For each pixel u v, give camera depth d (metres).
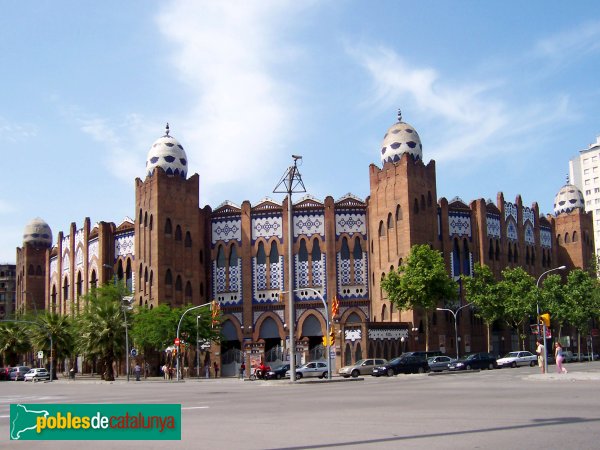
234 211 86.44
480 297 76.50
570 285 85.31
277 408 27.11
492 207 90.50
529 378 44.09
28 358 110.12
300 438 17.34
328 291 83.25
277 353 82.44
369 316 83.12
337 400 30.84
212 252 86.69
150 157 84.69
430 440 16.14
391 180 81.25
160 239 81.62
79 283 96.81
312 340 84.25
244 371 76.50
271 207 85.44
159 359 82.19
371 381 52.97
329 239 84.06
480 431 17.41
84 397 39.72
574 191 104.81
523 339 80.81
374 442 16.17
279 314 83.50
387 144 82.31
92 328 73.94
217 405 29.80
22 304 114.12
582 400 25.80
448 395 31.09
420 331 78.00
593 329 93.06
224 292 85.50
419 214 80.25
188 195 84.75
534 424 18.44
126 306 74.12
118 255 89.38
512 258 92.44
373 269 83.06
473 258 87.19
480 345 85.50
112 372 74.56
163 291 80.94
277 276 84.19
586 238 103.06
